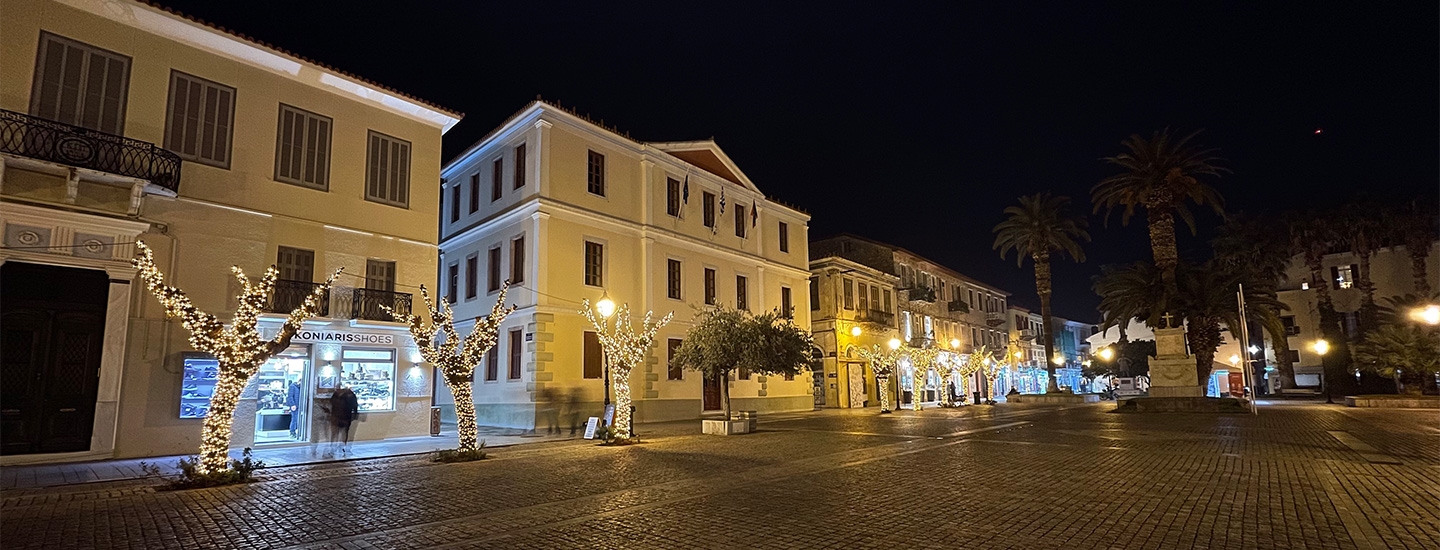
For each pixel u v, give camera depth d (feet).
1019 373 235.20
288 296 58.80
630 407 65.46
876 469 41.81
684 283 104.27
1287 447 49.78
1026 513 27.76
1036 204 163.22
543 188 85.76
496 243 91.97
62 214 47.32
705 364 73.87
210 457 39.11
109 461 48.14
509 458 51.52
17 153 45.29
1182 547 22.17
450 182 105.40
